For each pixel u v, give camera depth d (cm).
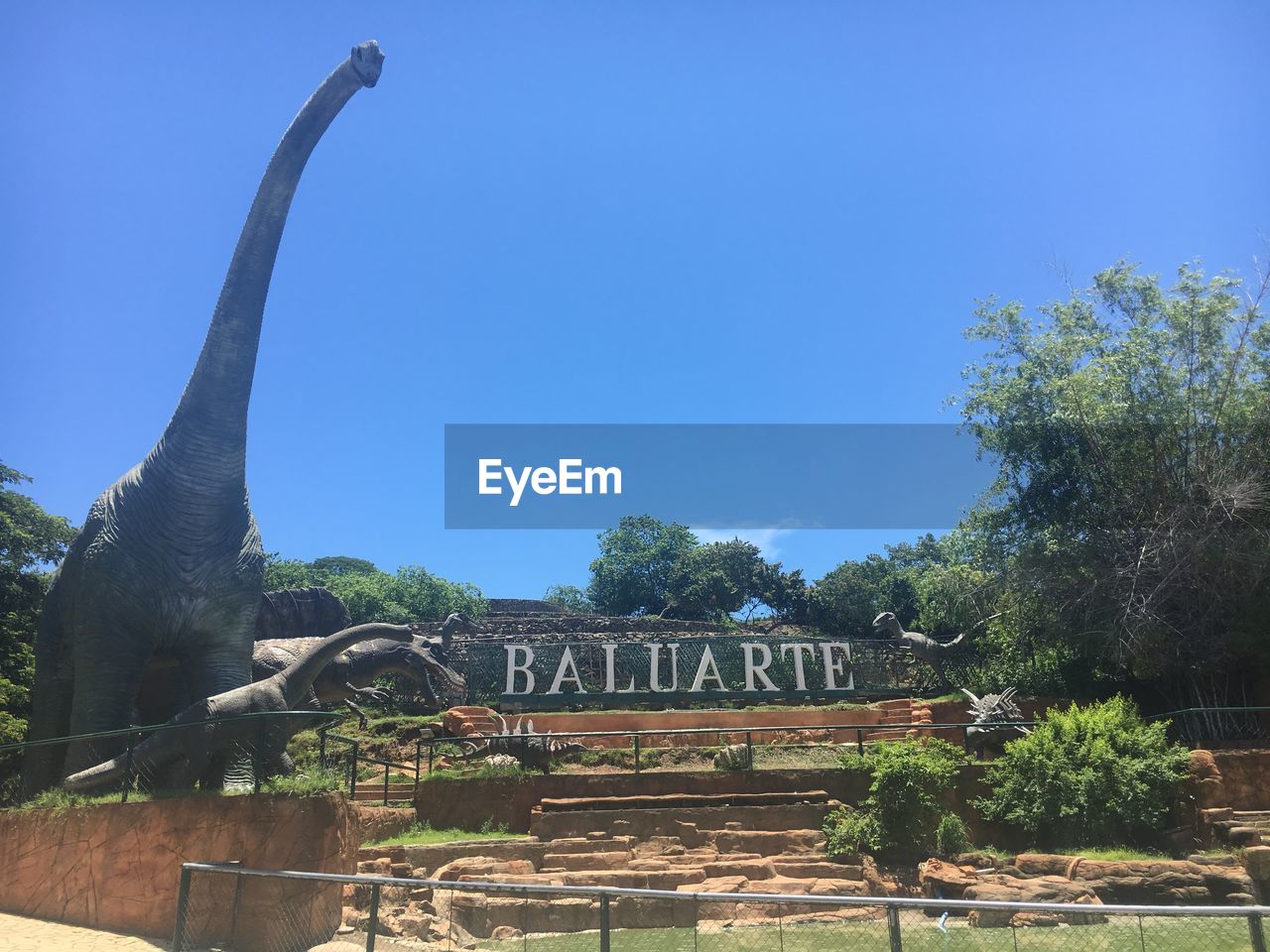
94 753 1440
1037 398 2441
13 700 2450
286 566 5084
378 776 2191
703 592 5172
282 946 1023
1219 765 1692
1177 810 1659
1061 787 1672
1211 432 2298
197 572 1545
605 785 1783
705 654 2608
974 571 2708
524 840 1600
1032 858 1509
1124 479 2409
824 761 2114
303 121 1716
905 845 1580
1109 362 2330
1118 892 1391
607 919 719
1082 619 2345
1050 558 2370
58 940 1085
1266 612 2133
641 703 2778
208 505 1559
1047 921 1186
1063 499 2472
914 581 4569
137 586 1505
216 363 1591
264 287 1664
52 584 1759
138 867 1174
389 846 1527
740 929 1132
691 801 1702
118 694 1483
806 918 1210
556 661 2703
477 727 2473
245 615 1603
